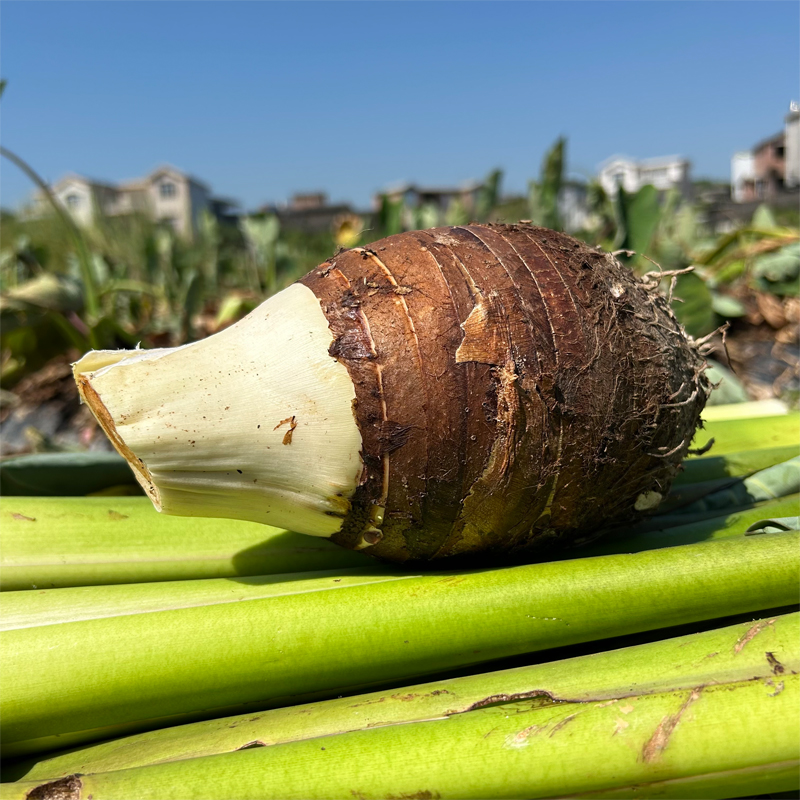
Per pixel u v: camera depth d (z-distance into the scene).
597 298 0.30
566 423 0.29
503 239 0.31
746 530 0.34
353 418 0.27
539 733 0.23
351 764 0.23
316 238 2.64
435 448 0.28
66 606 0.29
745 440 0.45
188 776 0.24
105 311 1.02
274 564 0.33
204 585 0.31
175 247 1.50
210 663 0.27
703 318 0.66
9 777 0.27
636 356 0.30
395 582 0.29
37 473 0.40
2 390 0.85
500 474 0.28
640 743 0.23
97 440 0.69
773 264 0.94
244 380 0.28
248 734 0.26
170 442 0.27
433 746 0.23
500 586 0.28
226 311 0.91
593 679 0.25
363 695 0.27
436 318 0.28
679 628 0.31
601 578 0.28
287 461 0.28
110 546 0.32
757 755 0.23
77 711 0.26
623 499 0.32
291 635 0.27
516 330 0.28
